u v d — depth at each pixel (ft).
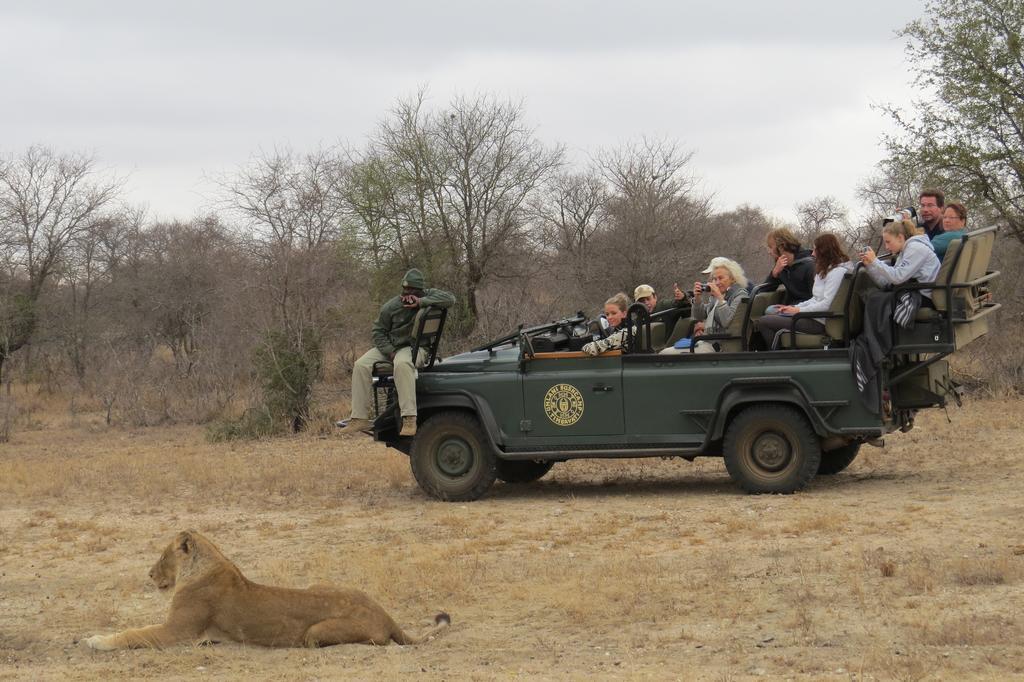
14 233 126.82
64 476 55.83
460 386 43.88
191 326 118.83
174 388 91.20
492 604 28.32
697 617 26.21
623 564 31.37
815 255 41.01
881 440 42.65
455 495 44.29
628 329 42.65
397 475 51.06
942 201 43.96
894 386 42.06
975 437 53.93
